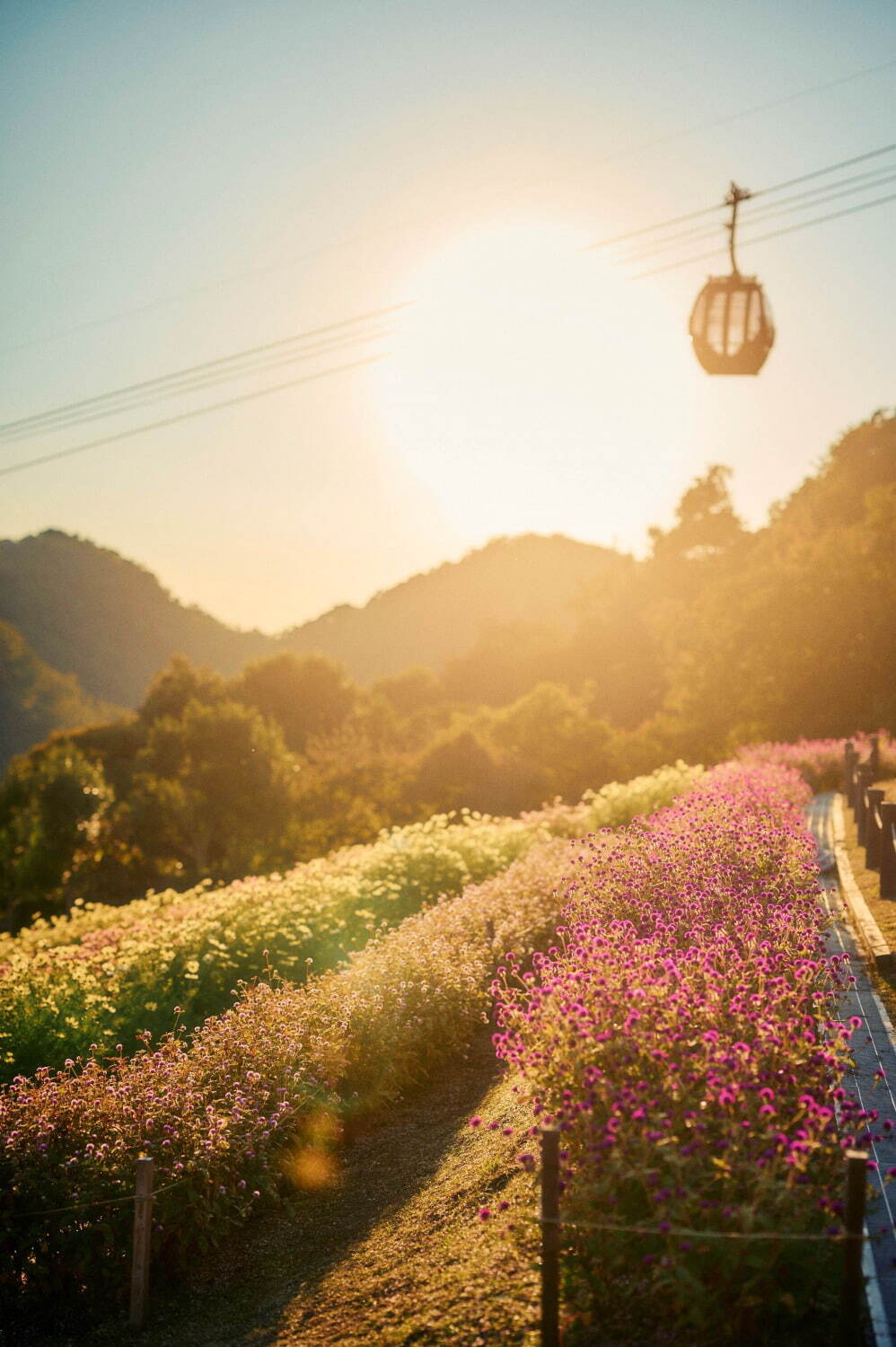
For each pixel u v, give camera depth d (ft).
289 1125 21.71
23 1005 31.01
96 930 53.01
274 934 36.11
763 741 108.58
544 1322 12.77
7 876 105.19
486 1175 18.79
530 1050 15.78
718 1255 12.12
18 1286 17.84
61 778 107.65
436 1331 14.19
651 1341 12.66
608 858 27.99
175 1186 18.54
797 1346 11.96
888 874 30.86
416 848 46.73
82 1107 19.63
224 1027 23.50
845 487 201.46
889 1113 17.04
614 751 113.19
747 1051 13.70
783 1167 12.44
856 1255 11.39
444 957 28.50
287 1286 17.33
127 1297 17.97
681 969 17.61
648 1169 12.75
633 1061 14.67
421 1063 26.89
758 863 26.37
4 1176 18.21
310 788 116.16
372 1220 19.11
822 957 20.59
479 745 110.73
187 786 112.37
